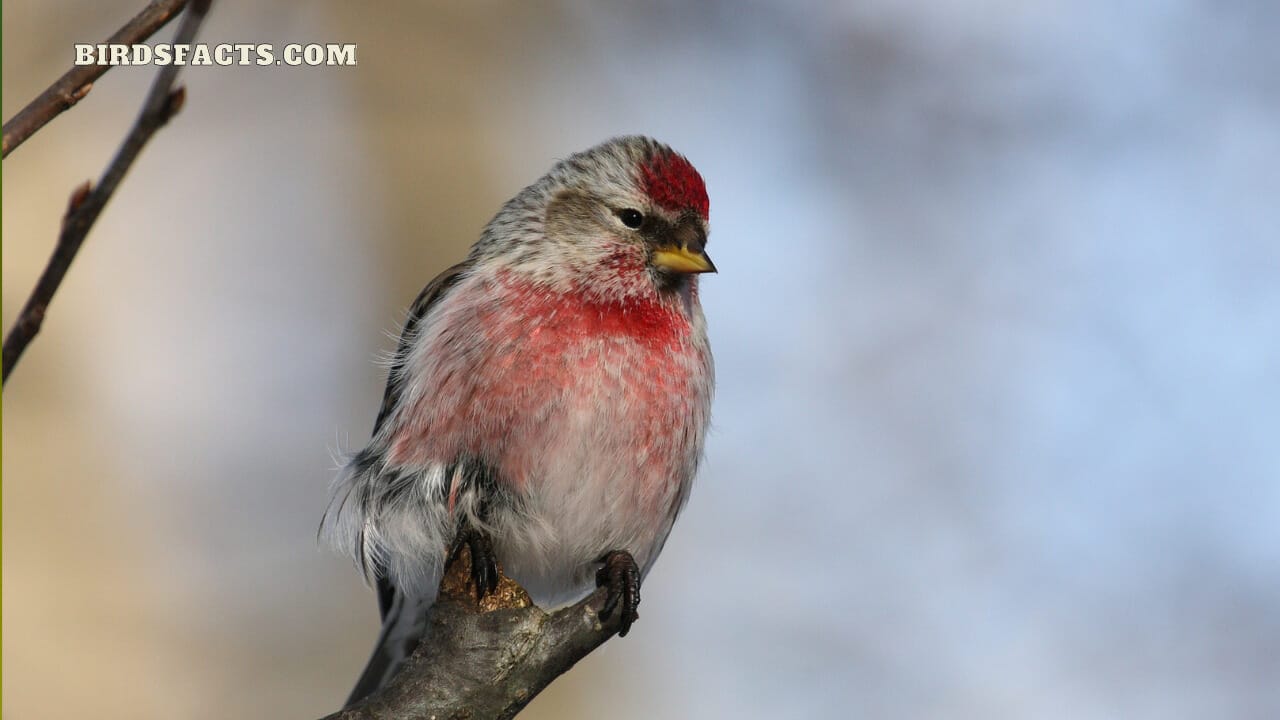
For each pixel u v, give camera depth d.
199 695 11.11
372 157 12.86
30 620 10.62
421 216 12.82
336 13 12.87
